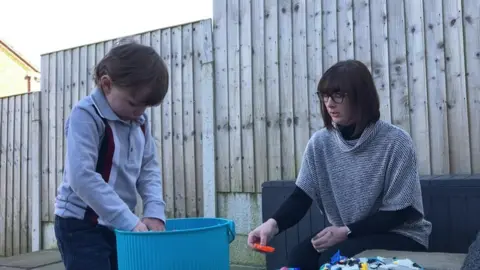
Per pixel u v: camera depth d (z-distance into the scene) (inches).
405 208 71.9
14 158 205.5
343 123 78.3
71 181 65.1
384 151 75.0
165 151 167.0
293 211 80.9
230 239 58.7
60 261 163.9
